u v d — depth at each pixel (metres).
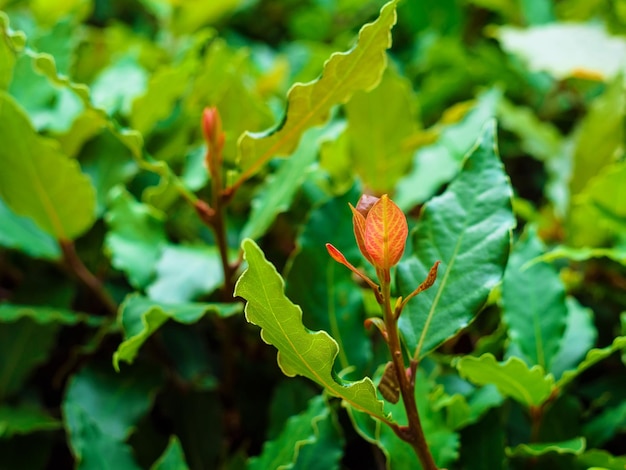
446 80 0.62
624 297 0.48
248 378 0.48
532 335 0.43
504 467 0.41
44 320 0.46
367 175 0.51
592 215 0.49
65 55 0.52
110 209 0.48
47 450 0.47
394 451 0.40
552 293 0.43
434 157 0.52
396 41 0.77
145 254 0.47
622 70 0.51
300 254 0.43
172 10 0.66
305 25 0.75
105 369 0.46
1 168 0.46
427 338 0.38
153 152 0.53
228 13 0.70
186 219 0.51
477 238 0.39
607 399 0.44
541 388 0.41
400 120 0.50
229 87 0.50
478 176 0.40
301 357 0.36
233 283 0.44
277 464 0.41
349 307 0.43
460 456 0.41
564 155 0.55
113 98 0.52
